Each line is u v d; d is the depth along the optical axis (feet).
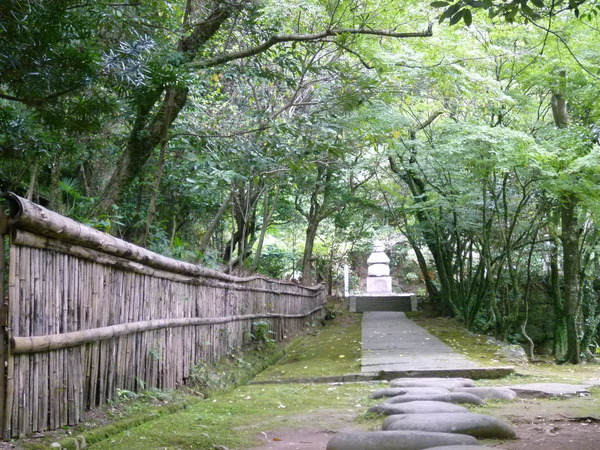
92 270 16.28
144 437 15.40
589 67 38.83
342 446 13.53
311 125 29.53
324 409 21.40
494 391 21.70
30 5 15.39
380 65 33.99
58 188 27.30
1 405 12.26
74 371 15.28
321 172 63.67
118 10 19.33
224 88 45.70
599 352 50.83
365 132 44.73
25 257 12.95
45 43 15.72
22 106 23.18
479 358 34.86
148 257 19.65
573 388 23.32
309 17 33.35
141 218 35.09
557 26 38.63
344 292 89.61
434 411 17.19
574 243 42.96
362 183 67.56
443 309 64.28
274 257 75.10
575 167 37.27
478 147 41.81
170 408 19.56
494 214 50.55
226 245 64.18
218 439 15.90
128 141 27.04
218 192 36.78
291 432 17.33
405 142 50.42
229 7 27.27
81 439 13.91
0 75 16.08
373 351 37.91
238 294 33.91
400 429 14.65
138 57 18.25
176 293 23.52
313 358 37.22
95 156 35.01
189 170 33.40
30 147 20.26
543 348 60.23
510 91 44.04
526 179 46.16
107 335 16.92
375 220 82.79
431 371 28.94
